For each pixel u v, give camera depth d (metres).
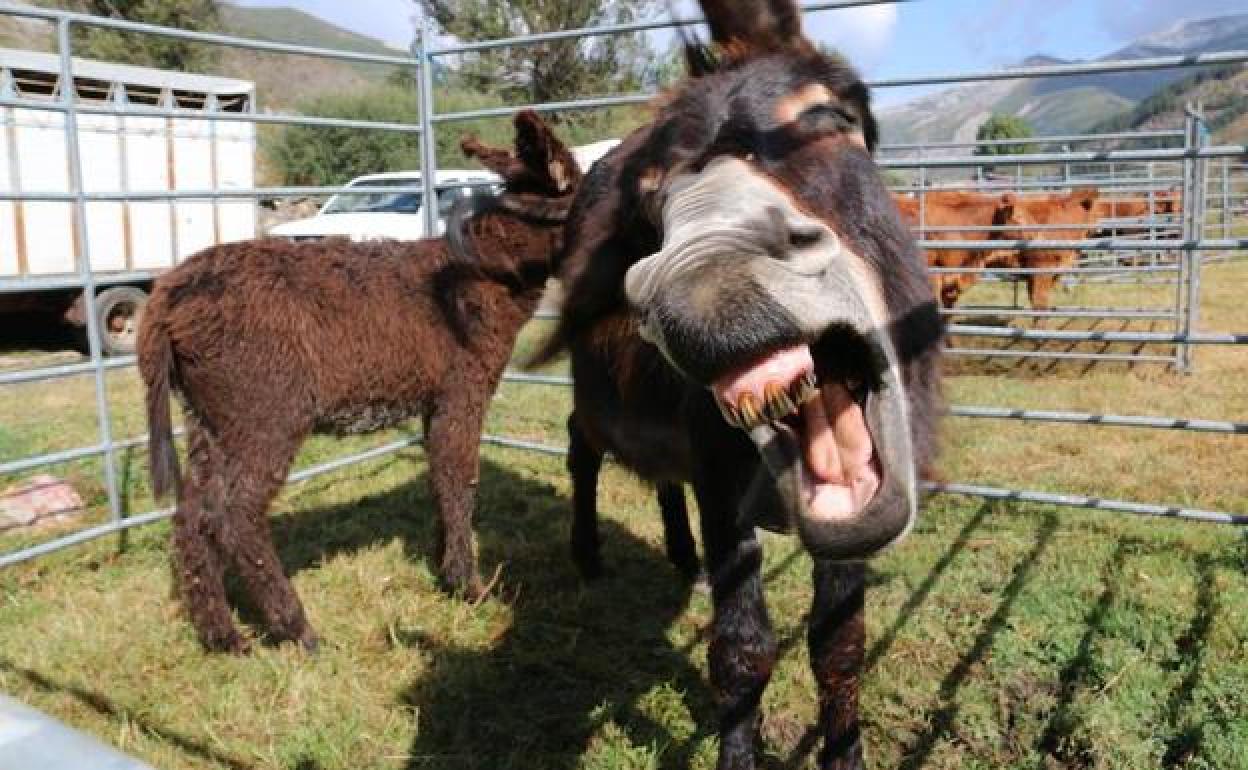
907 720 3.03
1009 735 2.94
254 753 2.98
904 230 2.24
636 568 4.33
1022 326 10.41
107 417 4.44
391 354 3.91
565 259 3.29
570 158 4.39
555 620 3.84
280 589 3.59
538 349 3.46
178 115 4.40
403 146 23.39
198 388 3.57
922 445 2.26
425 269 4.08
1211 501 4.82
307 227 11.36
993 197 9.55
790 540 4.37
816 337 1.38
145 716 3.19
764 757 2.92
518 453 6.16
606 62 20.31
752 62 2.20
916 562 4.12
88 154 9.73
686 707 3.20
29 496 5.02
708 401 2.24
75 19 3.98
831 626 2.47
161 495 3.55
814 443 1.49
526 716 3.19
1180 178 7.47
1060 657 3.28
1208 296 12.12
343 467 5.91
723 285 1.32
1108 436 6.08
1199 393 7.09
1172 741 2.84
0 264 9.23
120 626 3.77
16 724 0.62
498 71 22.33
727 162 1.78
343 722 3.13
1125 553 4.17
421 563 4.40
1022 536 4.41
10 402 7.92
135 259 10.26
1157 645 3.34
